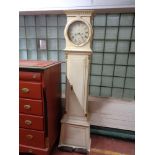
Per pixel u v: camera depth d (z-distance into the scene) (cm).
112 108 191
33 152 155
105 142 186
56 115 176
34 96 141
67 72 160
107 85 202
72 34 150
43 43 208
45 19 199
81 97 164
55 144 180
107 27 183
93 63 198
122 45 185
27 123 149
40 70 134
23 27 208
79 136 170
